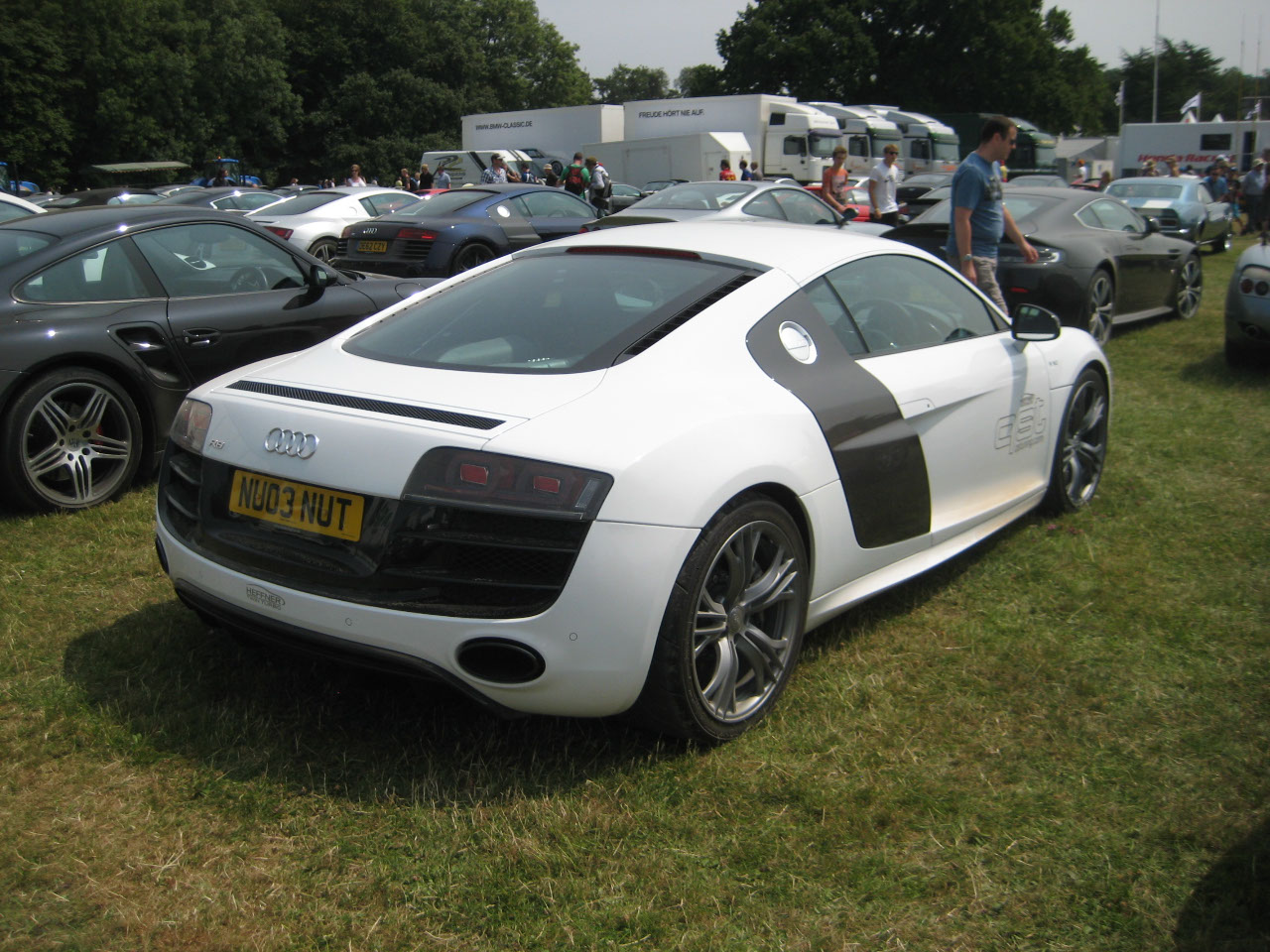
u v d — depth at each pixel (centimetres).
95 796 251
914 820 246
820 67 5300
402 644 245
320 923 211
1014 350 407
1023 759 273
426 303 334
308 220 1492
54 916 212
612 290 311
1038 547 422
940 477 353
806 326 316
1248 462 540
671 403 265
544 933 209
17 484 435
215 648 328
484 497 237
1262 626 352
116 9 5047
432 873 226
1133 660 328
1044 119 5500
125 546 416
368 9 6362
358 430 253
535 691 246
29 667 314
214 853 232
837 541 304
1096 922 214
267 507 266
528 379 268
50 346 438
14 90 4747
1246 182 2327
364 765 266
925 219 951
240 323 508
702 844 237
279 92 5797
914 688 309
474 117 3662
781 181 1148
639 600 244
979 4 5188
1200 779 262
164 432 487
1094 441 475
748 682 287
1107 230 888
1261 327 735
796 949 206
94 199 2033
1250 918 214
